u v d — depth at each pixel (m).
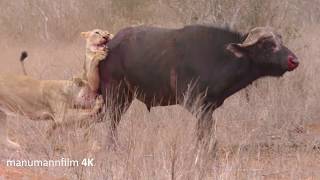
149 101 35.38
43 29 70.19
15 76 36.00
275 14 48.84
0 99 35.47
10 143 33.91
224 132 37.03
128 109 37.19
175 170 26.44
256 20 48.25
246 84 33.97
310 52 52.72
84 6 72.50
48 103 35.66
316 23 66.19
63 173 28.56
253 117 39.44
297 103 42.88
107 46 36.09
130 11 70.12
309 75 47.59
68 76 47.25
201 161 27.72
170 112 34.41
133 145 28.44
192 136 29.88
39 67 53.59
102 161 28.06
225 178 27.47
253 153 34.72
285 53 32.66
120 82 35.94
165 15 63.66
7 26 70.50
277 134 38.34
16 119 36.03
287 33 48.91
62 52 62.12
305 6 65.56
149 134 29.16
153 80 34.62
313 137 38.44
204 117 33.38
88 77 36.06
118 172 26.80
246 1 48.22
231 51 32.50
